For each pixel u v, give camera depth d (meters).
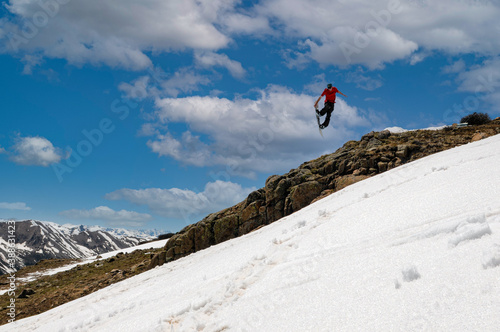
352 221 8.80
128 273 26.58
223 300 7.14
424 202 7.94
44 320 14.70
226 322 5.86
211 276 10.05
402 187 10.80
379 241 6.69
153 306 9.44
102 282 25.59
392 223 7.45
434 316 3.78
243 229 23.84
